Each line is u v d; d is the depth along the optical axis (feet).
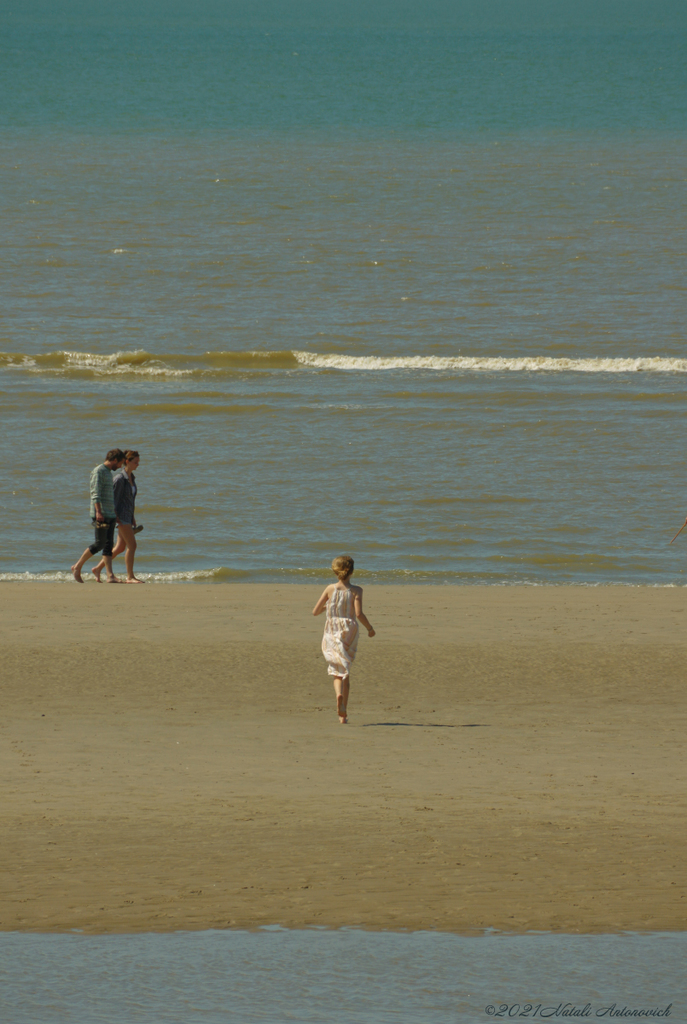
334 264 653.71
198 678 160.35
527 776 116.47
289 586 232.12
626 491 318.45
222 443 362.53
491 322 528.63
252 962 66.64
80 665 165.17
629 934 72.43
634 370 456.04
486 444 362.74
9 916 75.51
